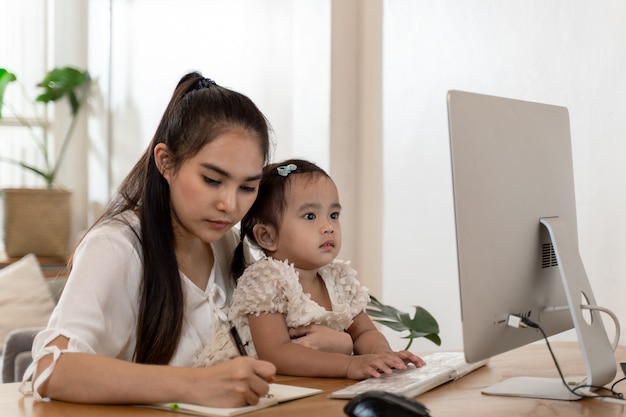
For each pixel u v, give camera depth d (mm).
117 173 5199
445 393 1382
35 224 5016
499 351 1351
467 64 2775
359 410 1071
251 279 1563
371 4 3289
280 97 3754
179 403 1218
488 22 2680
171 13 4645
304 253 1606
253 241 1681
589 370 1379
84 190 5582
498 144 1355
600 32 2273
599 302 2277
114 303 1408
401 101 3121
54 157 5496
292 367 1500
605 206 2258
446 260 2896
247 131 1416
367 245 3334
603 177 2264
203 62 4375
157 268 1457
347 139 3377
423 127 3002
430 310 2980
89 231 1474
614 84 2230
